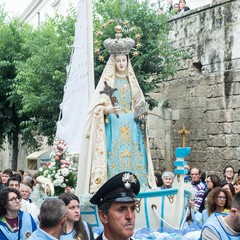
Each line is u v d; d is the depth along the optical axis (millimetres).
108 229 4066
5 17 24781
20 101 21781
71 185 10914
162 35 17922
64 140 12125
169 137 19656
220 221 5895
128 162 10312
